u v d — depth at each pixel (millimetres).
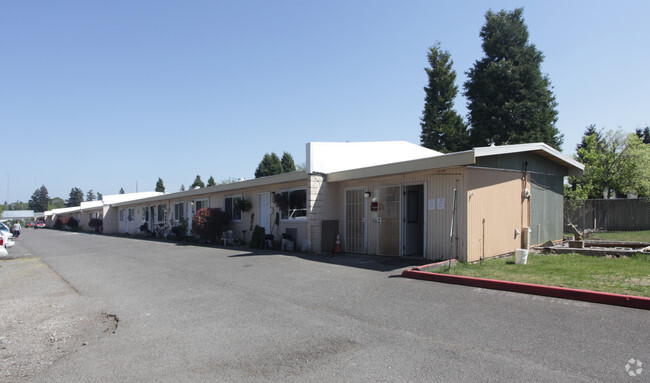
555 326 4906
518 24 28797
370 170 11859
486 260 10141
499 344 4414
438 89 33594
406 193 11711
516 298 6328
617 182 23547
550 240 13688
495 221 10945
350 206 13375
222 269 10438
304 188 14570
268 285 8156
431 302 6301
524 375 3629
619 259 9695
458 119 33219
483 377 3625
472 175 10125
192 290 7973
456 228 10062
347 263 10703
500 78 28156
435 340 4637
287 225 15328
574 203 19547
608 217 21906
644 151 23062
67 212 56594
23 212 95812
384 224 12109
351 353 4355
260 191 17281
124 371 4145
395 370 3867
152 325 5734
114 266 12086
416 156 17672
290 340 4855
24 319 6496
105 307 6992
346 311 6016
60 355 4766
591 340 4395
